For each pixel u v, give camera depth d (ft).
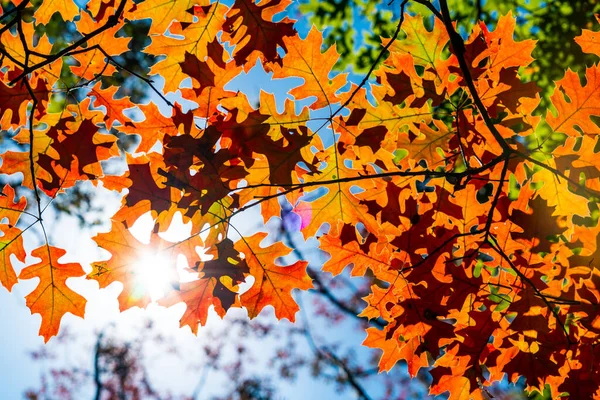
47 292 3.12
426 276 2.97
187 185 2.79
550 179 3.04
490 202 3.01
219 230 3.00
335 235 3.21
